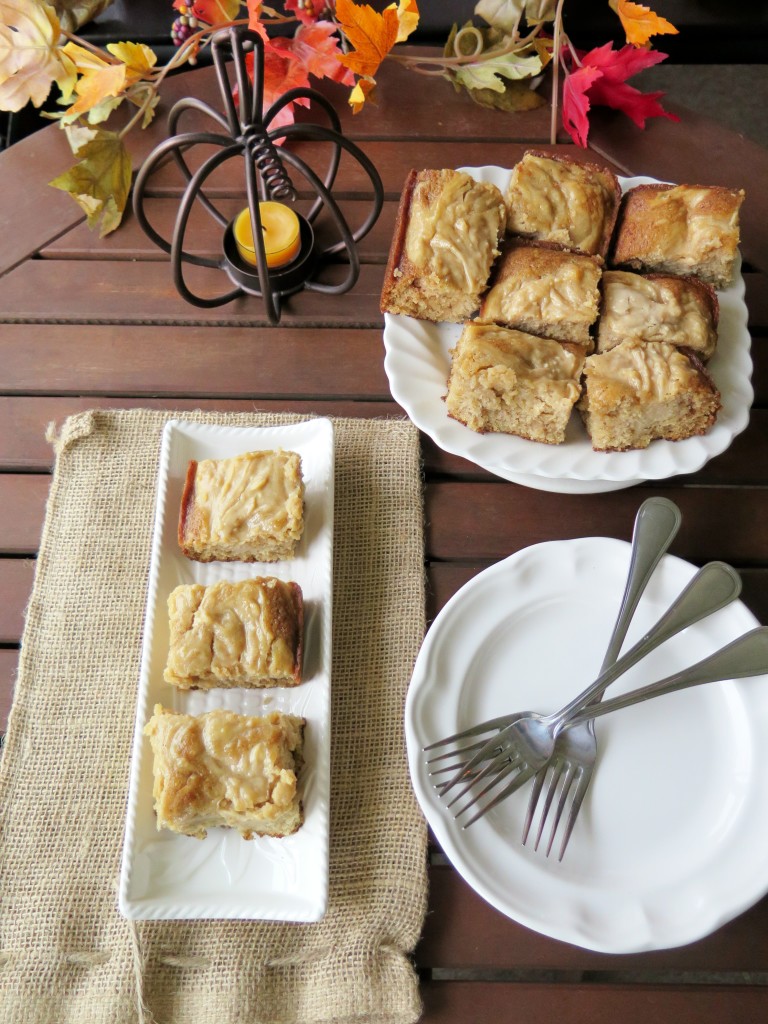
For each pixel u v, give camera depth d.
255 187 0.50
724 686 0.50
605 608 0.52
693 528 0.56
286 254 0.59
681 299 0.55
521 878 0.46
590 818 0.48
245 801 0.46
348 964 0.46
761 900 0.48
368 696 0.52
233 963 0.47
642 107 0.63
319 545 0.54
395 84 0.66
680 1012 0.46
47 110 0.83
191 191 0.50
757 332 0.61
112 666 0.53
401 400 0.55
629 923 0.45
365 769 0.50
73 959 0.47
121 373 0.60
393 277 0.56
